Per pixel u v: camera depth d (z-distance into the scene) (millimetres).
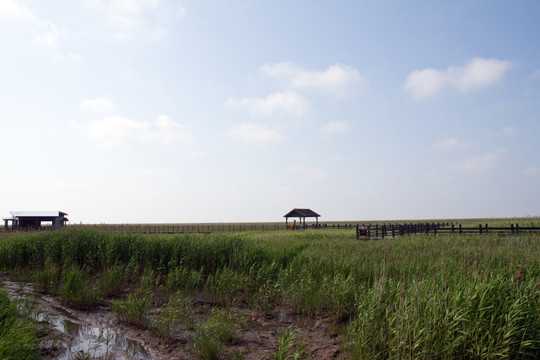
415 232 31375
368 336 7605
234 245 16609
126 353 7945
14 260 18141
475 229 28219
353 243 21469
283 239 26109
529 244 18453
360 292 10875
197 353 7996
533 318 7102
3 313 8188
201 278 14602
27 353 6984
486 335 6914
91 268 16359
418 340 6898
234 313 10930
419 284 8938
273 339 8922
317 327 9750
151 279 14117
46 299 12336
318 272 13688
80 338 8758
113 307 11203
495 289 7574
